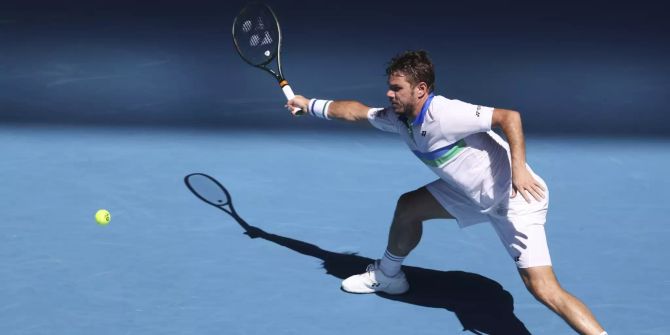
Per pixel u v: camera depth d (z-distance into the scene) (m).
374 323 21.03
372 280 22.20
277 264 23.69
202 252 24.20
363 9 47.41
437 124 18.84
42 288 22.16
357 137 32.84
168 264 23.52
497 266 23.84
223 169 29.69
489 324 21.08
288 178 29.12
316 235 25.38
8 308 21.25
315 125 34.00
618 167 30.53
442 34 43.94
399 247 21.69
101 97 36.12
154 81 37.81
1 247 24.12
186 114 34.81
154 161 30.20
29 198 27.17
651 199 28.09
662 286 22.83
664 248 24.84
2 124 33.25
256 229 25.61
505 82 38.47
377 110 20.53
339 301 22.00
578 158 31.27
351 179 29.22
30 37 42.16
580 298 22.22
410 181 29.19
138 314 21.16
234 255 24.09
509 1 49.09
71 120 33.94
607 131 33.94
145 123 33.81
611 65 40.41
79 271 23.00
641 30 45.03
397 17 46.28
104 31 43.34
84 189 27.91
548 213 26.97
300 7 47.47
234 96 36.62
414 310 21.64
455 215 20.89
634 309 21.73
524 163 18.00
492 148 19.34
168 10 46.69
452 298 22.23
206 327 20.70
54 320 20.81
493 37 43.69
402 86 18.77
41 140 31.80
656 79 38.97
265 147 31.72
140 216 26.20
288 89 22.91
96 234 25.03
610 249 24.75
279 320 21.08
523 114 35.50
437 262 24.02
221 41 42.31
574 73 39.47
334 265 23.73
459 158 19.30
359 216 26.61
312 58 40.56
